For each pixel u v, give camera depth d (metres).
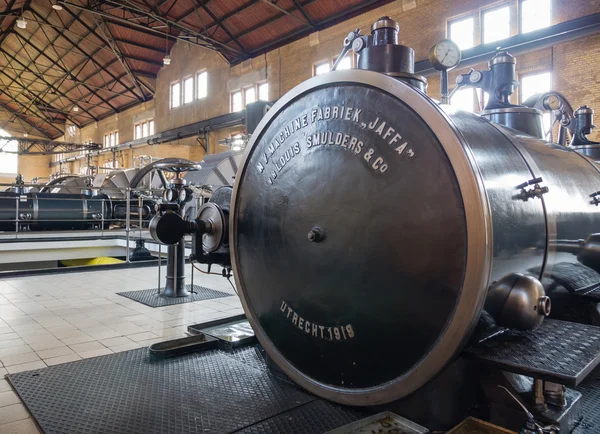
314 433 1.80
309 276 1.92
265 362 2.62
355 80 1.77
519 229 1.71
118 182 13.25
